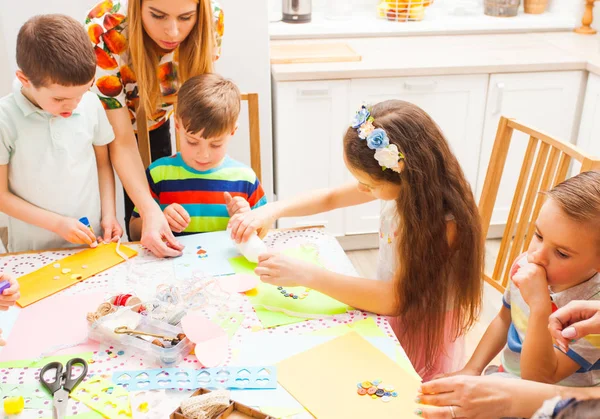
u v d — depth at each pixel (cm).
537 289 109
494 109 268
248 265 137
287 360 107
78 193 156
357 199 156
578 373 115
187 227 167
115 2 162
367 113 127
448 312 138
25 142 146
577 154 145
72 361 105
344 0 305
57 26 131
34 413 96
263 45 239
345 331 116
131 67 168
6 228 227
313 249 145
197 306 121
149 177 171
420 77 257
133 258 140
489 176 171
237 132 252
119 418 95
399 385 102
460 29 303
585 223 103
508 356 132
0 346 110
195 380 102
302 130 261
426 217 125
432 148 126
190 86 158
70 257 139
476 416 98
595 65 256
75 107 141
